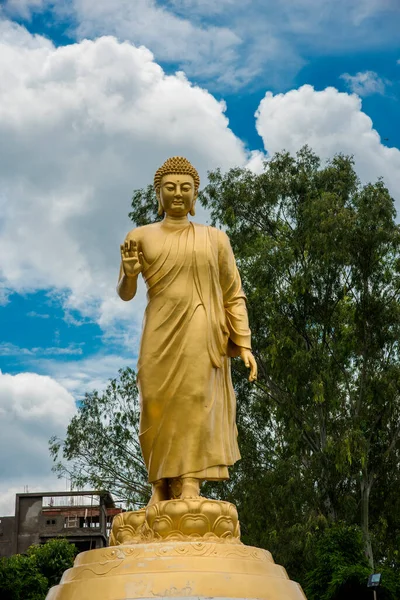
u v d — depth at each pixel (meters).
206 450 10.77
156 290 11.28
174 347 10.99
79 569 9.91
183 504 10.16
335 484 24.59
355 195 27.70
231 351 11.71
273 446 27.77
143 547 9.77
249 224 29.06
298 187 28.39
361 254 26.06
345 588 17.08
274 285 26.62
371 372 25.78
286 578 10.23
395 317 25.56
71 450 29.08
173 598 9.05
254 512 24.95
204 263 11.38
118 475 29.06
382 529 24.92
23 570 21.53
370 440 25.56
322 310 26.23
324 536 20.03
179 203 11.82
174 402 10.82
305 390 25.11
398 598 17.03
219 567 9.53
